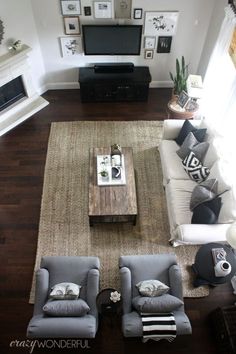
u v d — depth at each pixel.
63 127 5.18
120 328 3.16
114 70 5.39
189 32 5.04
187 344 3.10
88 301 2.91
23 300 3.37
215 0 4.57
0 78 4.62
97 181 3.90
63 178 4.46
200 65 5.43
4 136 5.04
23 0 4.41
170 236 3.90
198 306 3.36
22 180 4.47
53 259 3.15
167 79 5.84
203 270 3.20
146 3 4.59
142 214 4.09
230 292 3.47
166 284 3.05
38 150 4.85
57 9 4.63
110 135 5.06
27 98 5.37
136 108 5.56
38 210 4.14
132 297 2.96
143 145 4.92
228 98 4.07
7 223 4.01
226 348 2.81
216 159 3.72
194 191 3.51
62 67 5.51
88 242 3.82
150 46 5.21
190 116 4.92
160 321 2.63
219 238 3.33
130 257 3.18
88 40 4.98
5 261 3.67
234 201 3.26
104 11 4.66
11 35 4.54
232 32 3.87
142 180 4.45
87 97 5.52
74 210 4.11
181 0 4.59
